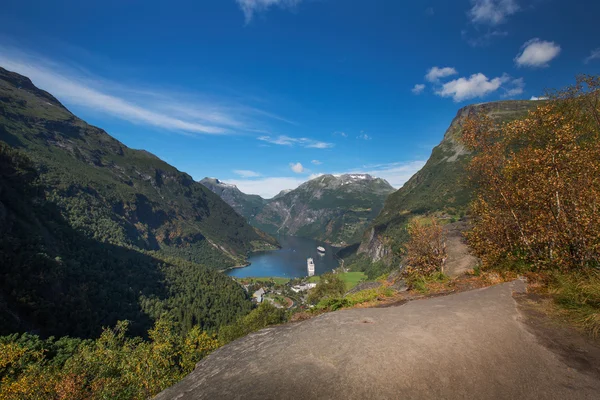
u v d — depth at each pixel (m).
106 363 12.01
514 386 3.24
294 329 5.11
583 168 7.80
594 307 5.16
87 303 62.38
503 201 9.81
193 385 3.69
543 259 8.34
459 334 4.38
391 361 3.60
